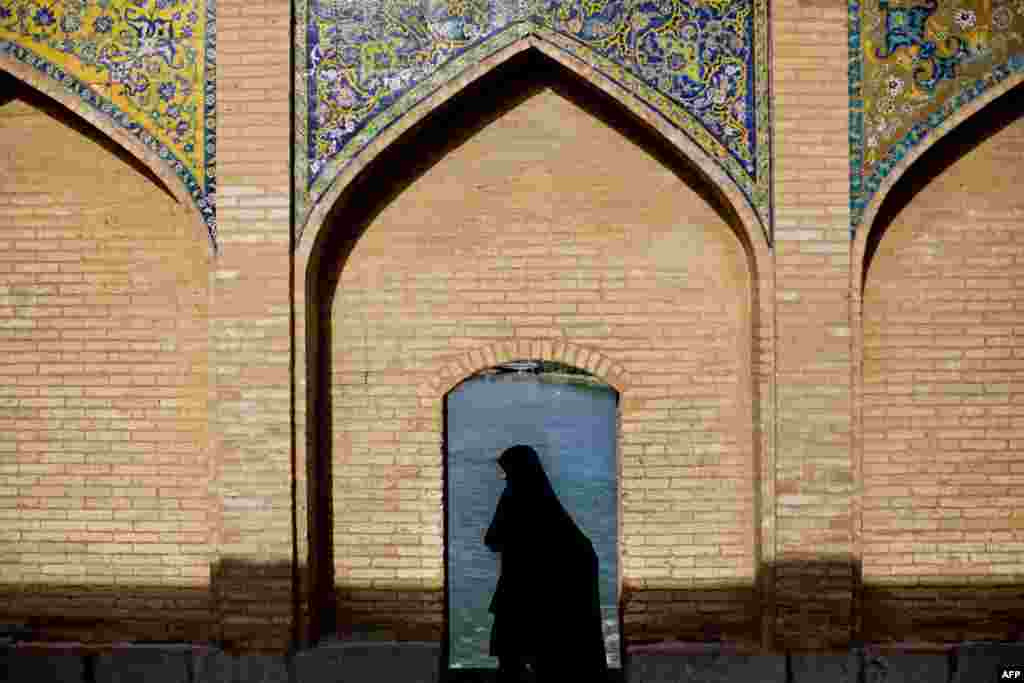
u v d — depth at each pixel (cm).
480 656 789
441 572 605
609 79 567
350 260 604
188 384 597
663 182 599
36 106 597
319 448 601
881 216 592
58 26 564
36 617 603
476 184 600
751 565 599
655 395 600
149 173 595
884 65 562
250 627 573
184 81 566
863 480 595
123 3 564
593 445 2025
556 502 569
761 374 573
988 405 595
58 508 601
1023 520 595
